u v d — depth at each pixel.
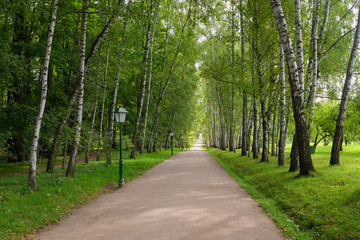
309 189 7.47
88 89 15.78
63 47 18.31
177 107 32.91
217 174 13.51
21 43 14.14
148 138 29.95
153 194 8.52
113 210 6.64
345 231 4.68
